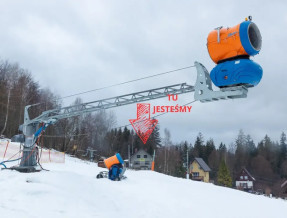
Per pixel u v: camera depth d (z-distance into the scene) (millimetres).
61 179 9641
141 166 61688
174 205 9828
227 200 11914
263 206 11328
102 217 7391
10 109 43438
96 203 8586
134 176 16828
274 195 59094
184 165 65688
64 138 47906
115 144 62719
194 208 9703
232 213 9492
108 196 9570
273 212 10297
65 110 12555
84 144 52719
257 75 5777
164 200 10445
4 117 42594
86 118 55312
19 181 9109
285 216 9828
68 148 46531
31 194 8039
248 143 90000
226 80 5980
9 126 43156
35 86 52281
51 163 20938
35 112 46156
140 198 10203
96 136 58938
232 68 5820
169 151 67438
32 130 12688
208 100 6789
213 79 6203
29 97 49250
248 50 5730
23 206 7164
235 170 78938
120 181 13719
